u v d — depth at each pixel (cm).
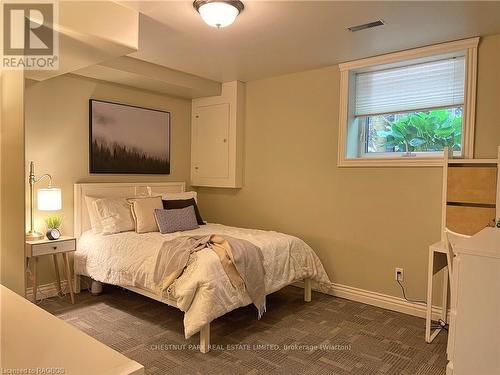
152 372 229
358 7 243
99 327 294
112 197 390
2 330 102
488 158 288
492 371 141
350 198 371
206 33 291
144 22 269
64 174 370
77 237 370
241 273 274
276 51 335
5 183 174
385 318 323
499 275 139
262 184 442
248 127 454
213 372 230
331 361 246
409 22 267
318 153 393
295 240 346
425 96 331
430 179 323
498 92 286
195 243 292
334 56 348
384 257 350
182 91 443
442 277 313
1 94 176
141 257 305
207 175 482
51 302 346
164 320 309
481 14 252
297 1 235
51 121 358
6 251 174
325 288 379
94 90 391
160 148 460
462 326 145
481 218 274
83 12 216
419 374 231
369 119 374
